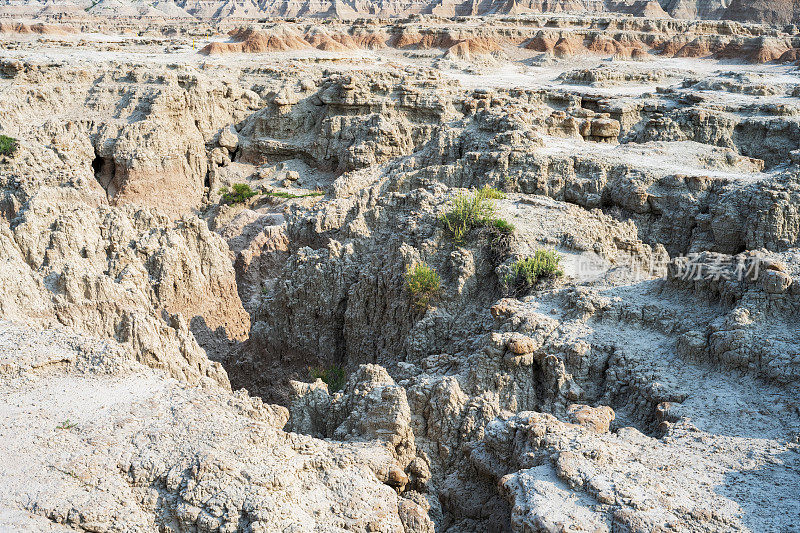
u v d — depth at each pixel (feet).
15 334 90.27
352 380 103.14
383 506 71.46
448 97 261.65
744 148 213.87
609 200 171.73
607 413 85.71
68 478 66.03
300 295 143.43
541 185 172.55
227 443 71.26
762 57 432.25
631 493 66.74
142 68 290.97
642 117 247.50
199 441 71.51
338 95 268.82
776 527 63.26
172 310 134.62
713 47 481.05
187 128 264.52
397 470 79.66
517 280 123.03
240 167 269.23
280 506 65.21
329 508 69.77
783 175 159.02
